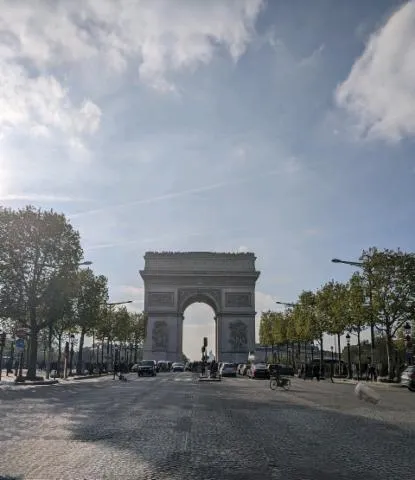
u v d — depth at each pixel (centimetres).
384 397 4088
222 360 13588
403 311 6750
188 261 14100
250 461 1387
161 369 12175
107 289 9394
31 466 1285
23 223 6231
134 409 2745
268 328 14662
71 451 1484
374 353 7288
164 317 13875
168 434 1833
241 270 14012
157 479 1171
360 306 6956
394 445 1658
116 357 10919
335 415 2559
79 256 6519
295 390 4966
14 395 3875
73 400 3362
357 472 1270
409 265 6712
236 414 2562
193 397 3741
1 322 6656
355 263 6850
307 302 10462
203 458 1416
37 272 6253
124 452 1481
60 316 6406
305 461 1396
